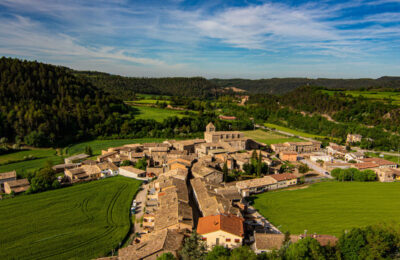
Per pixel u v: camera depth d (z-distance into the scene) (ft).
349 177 411.95
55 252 226.79
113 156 504.84
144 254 194.39
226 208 258.98
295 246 185.88
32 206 311.27
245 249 186.50
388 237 191.42
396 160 537.65
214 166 435.53
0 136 580.71
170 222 240.73
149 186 368.07
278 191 368.07
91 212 297.94
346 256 190.49
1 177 373.61
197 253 191.83
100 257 219.41
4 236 250.16
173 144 568.41
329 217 288.51
